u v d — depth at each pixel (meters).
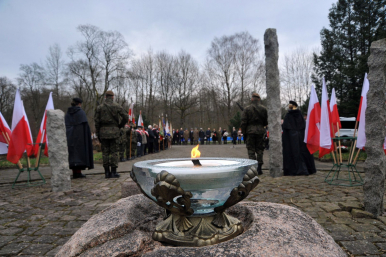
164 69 36.44
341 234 2.48
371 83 3.07
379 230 2.56
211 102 38.38
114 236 1.24
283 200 3.76
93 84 26.81
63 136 4.80
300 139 5.99
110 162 6.33
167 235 1.20
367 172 3.02
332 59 22.66
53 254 2.24
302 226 1.30
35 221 3.10
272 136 5.85
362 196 3.85
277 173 5.79
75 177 6.49
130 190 3.87
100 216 1.48
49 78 28.66
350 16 22.33
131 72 27.98
